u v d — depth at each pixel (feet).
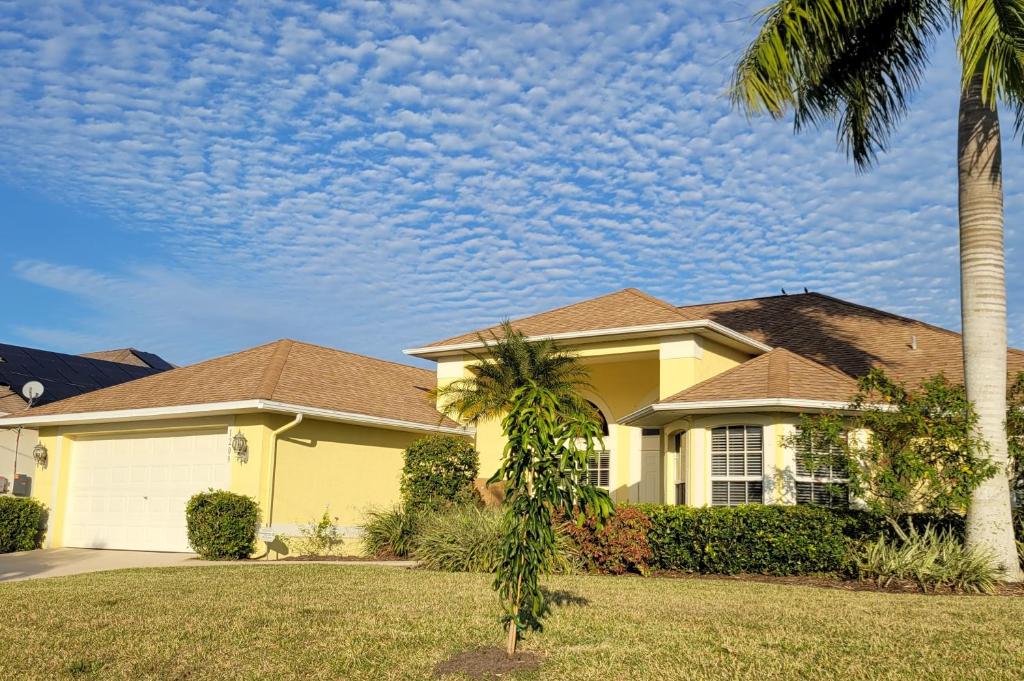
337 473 67.97
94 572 49.32
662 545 51.08
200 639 29.91
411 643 29.30
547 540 26.08
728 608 35.86
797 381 55.47
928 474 43.29
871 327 75.97
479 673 25.70
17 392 92.48
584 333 68.90
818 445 47.21
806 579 47.01
